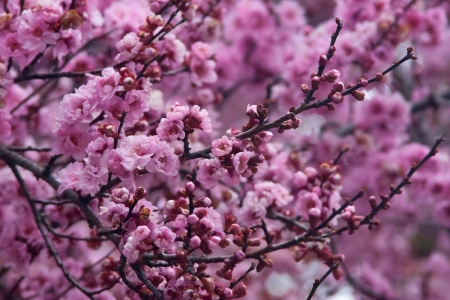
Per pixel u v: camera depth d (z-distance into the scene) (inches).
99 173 60.5
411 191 98.9
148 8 72.4
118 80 61.4
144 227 58.6
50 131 75.2
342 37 76.0
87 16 66.0
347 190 92.8
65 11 64.9
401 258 131.3
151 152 59.7
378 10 78.7
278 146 72.5
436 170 91.6
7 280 78.1
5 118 67.2
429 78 114.5
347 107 88.9
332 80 59.4
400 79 110.3
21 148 66.8
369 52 76.2
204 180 60.1
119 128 60.9
